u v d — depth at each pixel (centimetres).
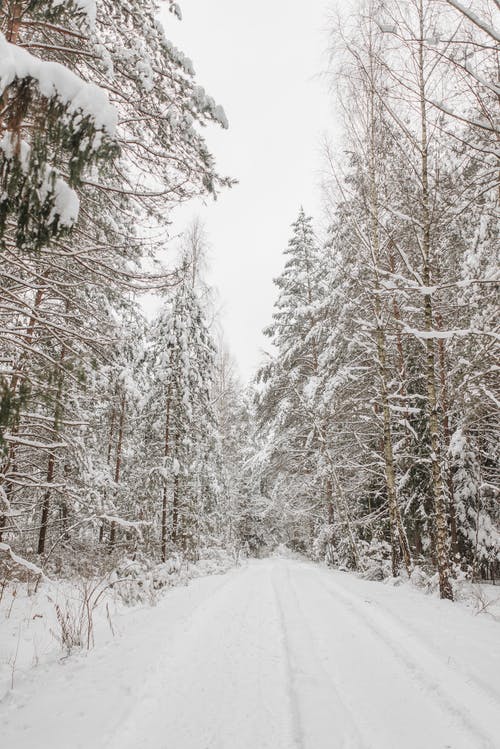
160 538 1391
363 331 1202
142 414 1525
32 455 959
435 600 739
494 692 319
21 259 550
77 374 348
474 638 465
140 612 634
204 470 1698
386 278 1073
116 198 642
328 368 1509
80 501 853
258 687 340
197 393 1611
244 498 3056
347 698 322
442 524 830
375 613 606
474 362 848
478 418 992
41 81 266
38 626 568
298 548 3228
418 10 732
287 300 2019
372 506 1680
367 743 259
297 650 438
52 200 278
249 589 871
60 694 321
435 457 861
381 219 1095
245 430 3077
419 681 353
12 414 274
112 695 316
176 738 262
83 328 683
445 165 875
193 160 580
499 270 779
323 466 1566
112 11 529
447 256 1060
